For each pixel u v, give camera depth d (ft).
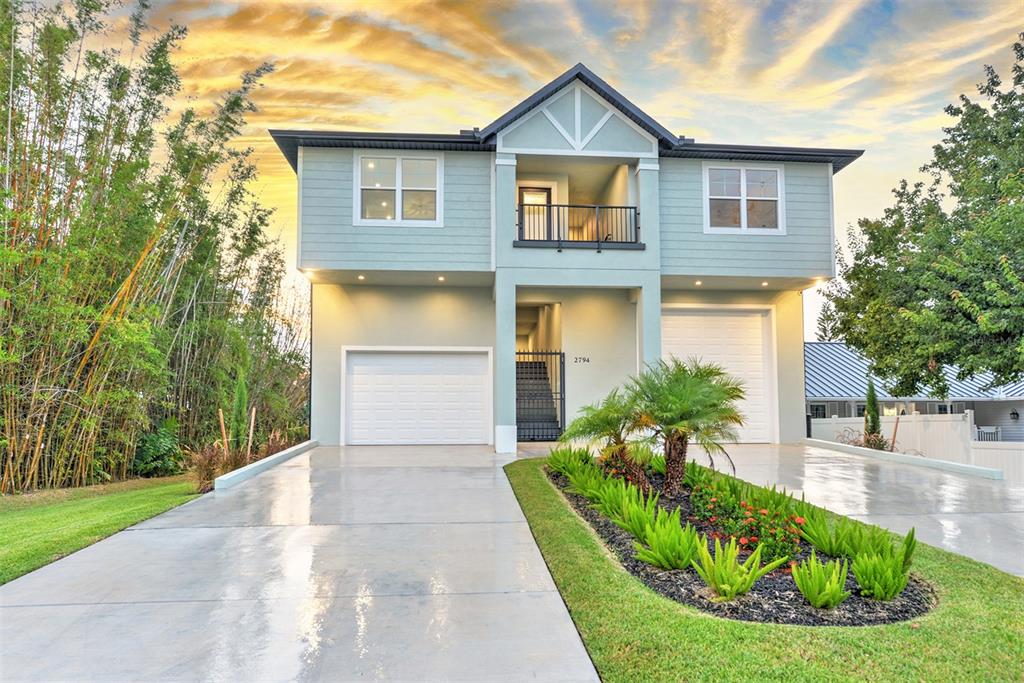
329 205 36.81
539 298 42.37
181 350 38.55
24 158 26.94
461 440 41.70
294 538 16.85
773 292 43.83
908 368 34.81
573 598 12.05
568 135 37.37
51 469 29.58
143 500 24.32
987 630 10.52
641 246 37.22
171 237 34.96
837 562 11.91
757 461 33.63
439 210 37.32
